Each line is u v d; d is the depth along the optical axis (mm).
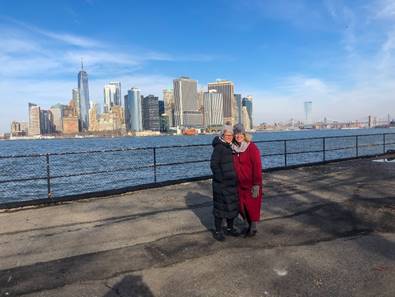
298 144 67250
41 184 23344
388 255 5402
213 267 5109
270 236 6379
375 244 5875
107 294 4418
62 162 36188
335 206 8406
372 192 9844
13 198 19172
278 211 8078
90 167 30891
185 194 10281
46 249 5992
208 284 4605
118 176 24469
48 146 83375
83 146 78062
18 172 29000
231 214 6129
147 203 9195
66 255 5707
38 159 42906
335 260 5254
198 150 54500
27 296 4406
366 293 4293
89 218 7875
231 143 6258
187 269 5070
